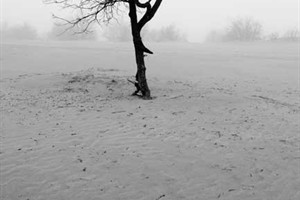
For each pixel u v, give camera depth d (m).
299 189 6.91
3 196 6.29
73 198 6.30
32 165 7.59
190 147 8.91
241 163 8.05
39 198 6.26
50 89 16.62
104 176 7.18
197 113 12.43
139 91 16.28
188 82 21.06
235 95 16.55
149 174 7.34
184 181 7.07
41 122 10.83
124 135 9.70
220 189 6.80
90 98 14.70
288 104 15.56
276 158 8.45
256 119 12.02
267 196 6.60
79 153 8.32
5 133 9.66
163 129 10.32
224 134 10.10
